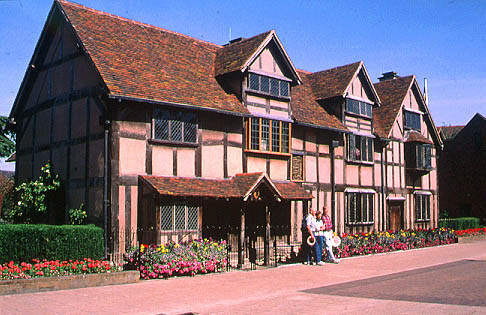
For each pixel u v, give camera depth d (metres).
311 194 18.95
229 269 14.60
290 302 9.38
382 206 24.19
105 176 14.25
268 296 10.16
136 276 12.04
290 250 18.39
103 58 15.15
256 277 13.04
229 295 10.28
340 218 21.58
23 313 8.22
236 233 16.83
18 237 12.08
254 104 18.09
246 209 17.52
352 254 18.67
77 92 15.98
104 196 14.19
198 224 15.34
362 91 23.50
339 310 8.46
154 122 15.12
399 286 11.20
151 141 14.98
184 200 15.04
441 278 12.44
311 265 15.66
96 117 14.98
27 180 18.34
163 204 14.48
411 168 26.19
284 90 19.31
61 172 16.42
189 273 13.29
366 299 9.55
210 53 19.75
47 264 11.36
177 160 15.62
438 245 23.88
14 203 19.22
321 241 15.95
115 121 14.30
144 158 14.84
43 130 17.75
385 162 24.81
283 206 19.08
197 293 10.49
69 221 15.55
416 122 27.42
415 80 27.31
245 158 17.61
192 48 19.33
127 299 9.69
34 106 18.48
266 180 15.79
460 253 19.62
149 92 14.80
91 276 11.17
